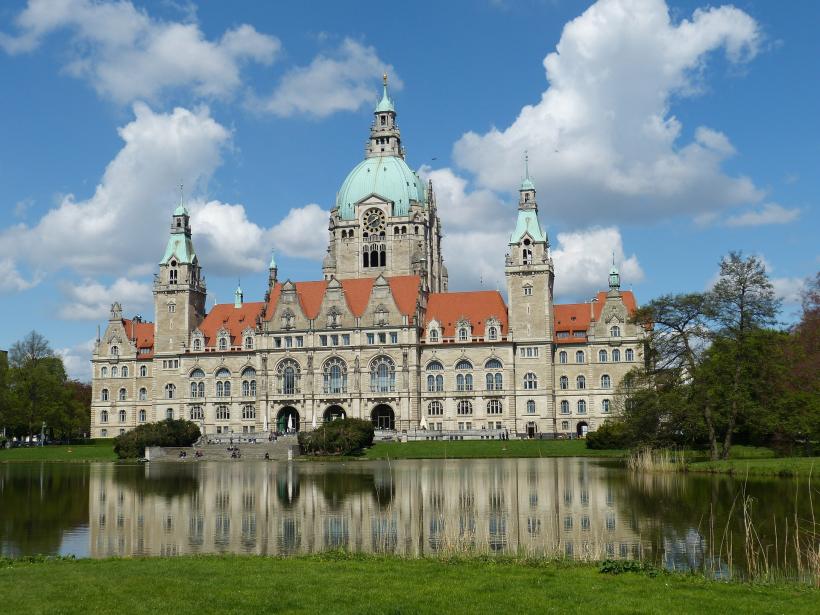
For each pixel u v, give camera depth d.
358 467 124.38
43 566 39.41
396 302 197.25
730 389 104.88
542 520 61.59
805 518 59.34
